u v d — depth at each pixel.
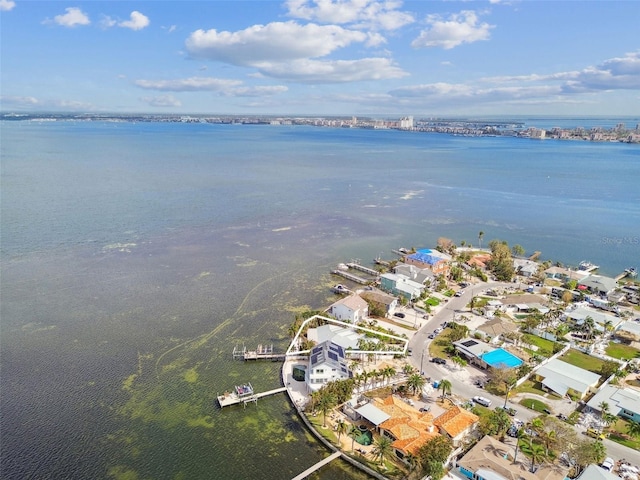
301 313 144.88
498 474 78.12
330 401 94.19
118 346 124.44
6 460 84.81
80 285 162.12
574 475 80.38
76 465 84.25
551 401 103.06
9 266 177.25
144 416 97.75
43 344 124.19
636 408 97.25
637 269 196.00
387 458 86.12
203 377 112.06
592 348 126.94
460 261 193.75
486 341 129.62
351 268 189.25
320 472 83.81
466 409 98.50
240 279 173.12
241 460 86.25
